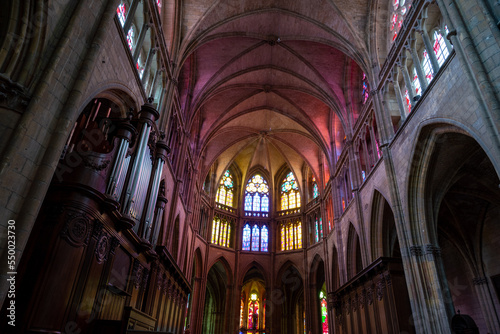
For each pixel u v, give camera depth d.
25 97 8.27
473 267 23.12
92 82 10.97
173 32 22.30
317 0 23.72
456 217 23.41
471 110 12.39
